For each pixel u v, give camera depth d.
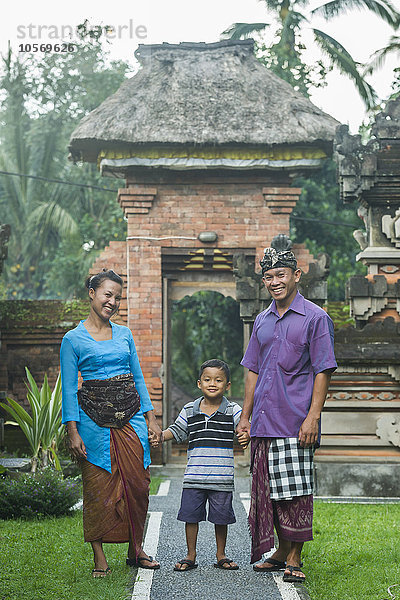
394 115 10.45
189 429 5.67
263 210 13.67
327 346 5.23
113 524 5.22
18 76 26.08
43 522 7.70
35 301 15.04
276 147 13.21
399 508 8.49
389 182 10.27
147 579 5.13
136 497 5.29
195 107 13.59
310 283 10.47
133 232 13.58
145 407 5.58
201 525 7.38
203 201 13.65
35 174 26.06
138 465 5.29
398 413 9.71
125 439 5.27
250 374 5.56
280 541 5.41
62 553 6.03
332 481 9.55
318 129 13.12
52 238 27.11
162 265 13.80
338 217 20.91
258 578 5.18
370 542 6.46
